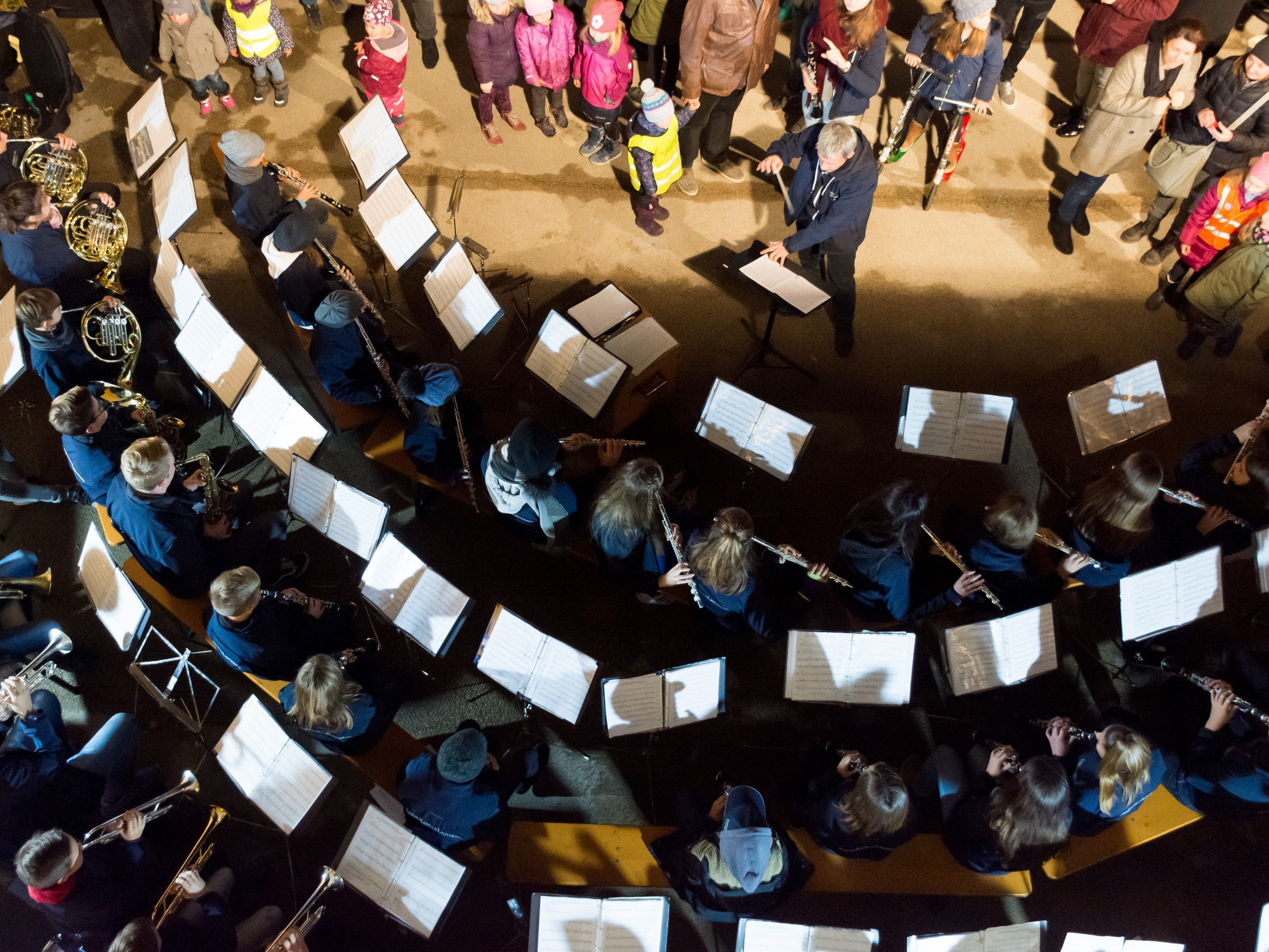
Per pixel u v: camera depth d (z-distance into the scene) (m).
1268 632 5.95
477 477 5.94
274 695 5.61
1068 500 6.39
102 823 4.83
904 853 5.21
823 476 6.43
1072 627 5.98
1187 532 5.49
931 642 5.96
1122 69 6.19
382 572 4.98
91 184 6.77
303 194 6.30
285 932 4.28
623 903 4.32
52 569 6.05
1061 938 5.18
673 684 4.84
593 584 6.11
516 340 6.91
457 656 5.89
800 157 6.45
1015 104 8.10
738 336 6.95
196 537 5.20
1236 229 6.25
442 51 8.34
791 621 5.15
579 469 5.82
